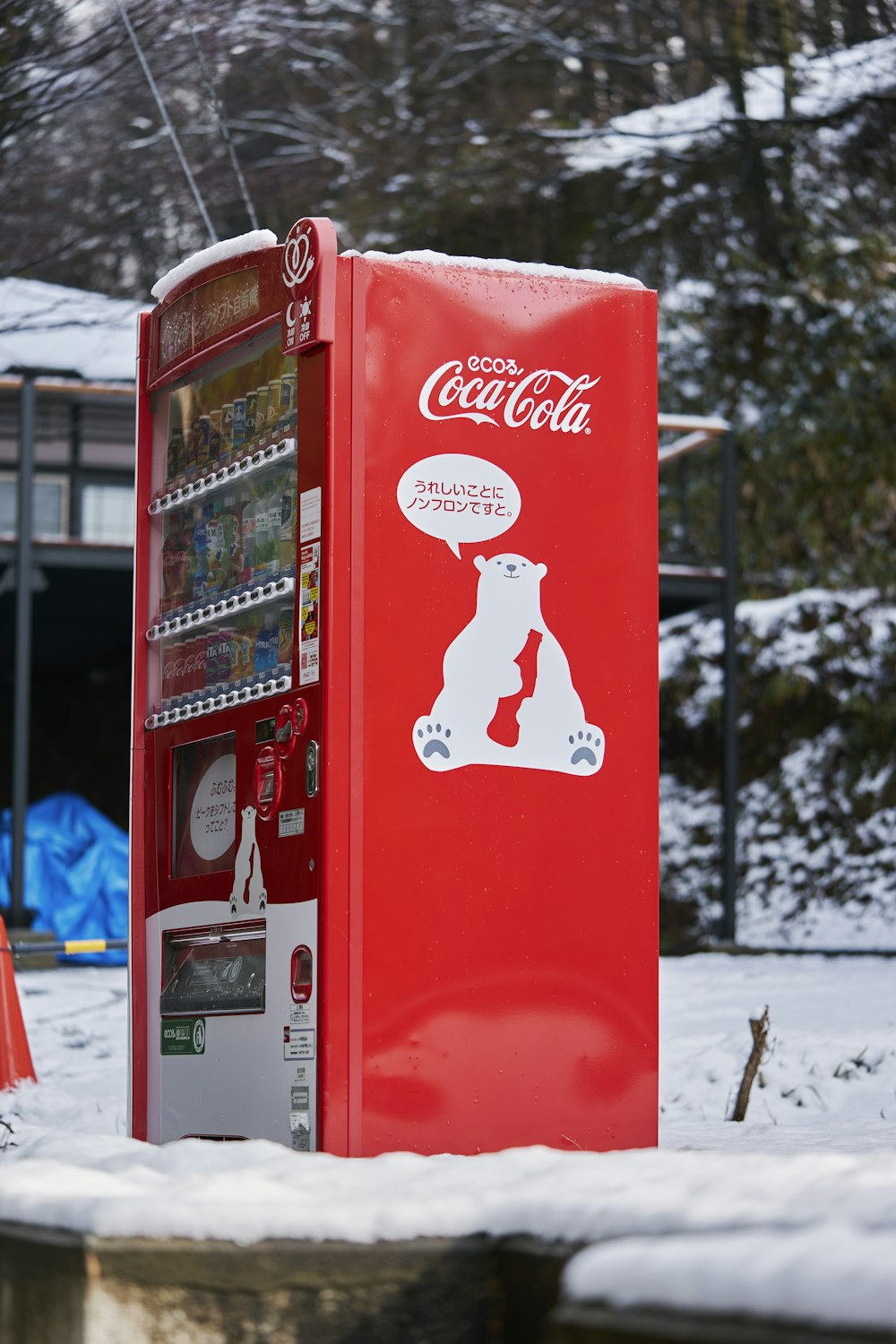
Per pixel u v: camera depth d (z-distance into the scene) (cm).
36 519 1850
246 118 2336
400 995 497
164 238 2220
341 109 2550
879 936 1928
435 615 517
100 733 2228
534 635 529
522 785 520
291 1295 294
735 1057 801
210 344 570
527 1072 508
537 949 514
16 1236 301
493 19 2569
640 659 542
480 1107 501
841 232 2348
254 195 2230
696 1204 272
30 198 2091
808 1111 736
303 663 511
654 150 2383
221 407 582
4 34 1667
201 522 585
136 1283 286
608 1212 279
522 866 516
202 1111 541
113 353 1791
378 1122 489
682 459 1930
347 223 2505
